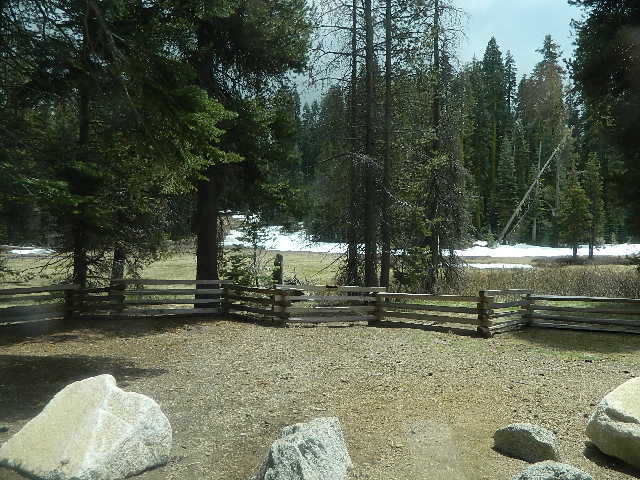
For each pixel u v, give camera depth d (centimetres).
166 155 924
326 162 1805
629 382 593
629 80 1584
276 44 1527
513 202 6625
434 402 740
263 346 1119
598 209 5509
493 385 832
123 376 860
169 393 770
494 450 564
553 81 5669
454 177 2200
